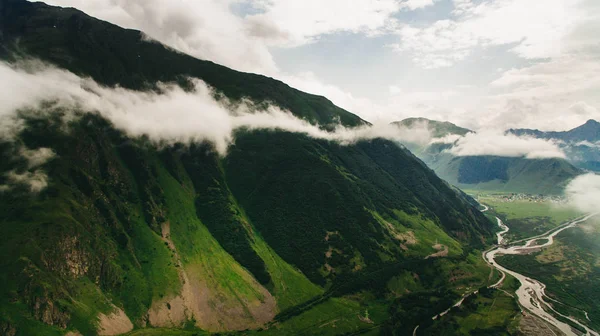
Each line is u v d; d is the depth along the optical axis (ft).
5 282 579.48
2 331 531.50
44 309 579.07
